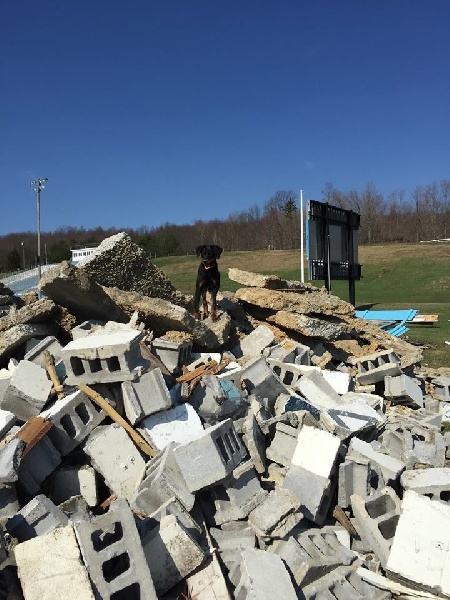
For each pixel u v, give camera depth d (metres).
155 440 2.43
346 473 2.40
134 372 2.48
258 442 2.54
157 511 2.00
